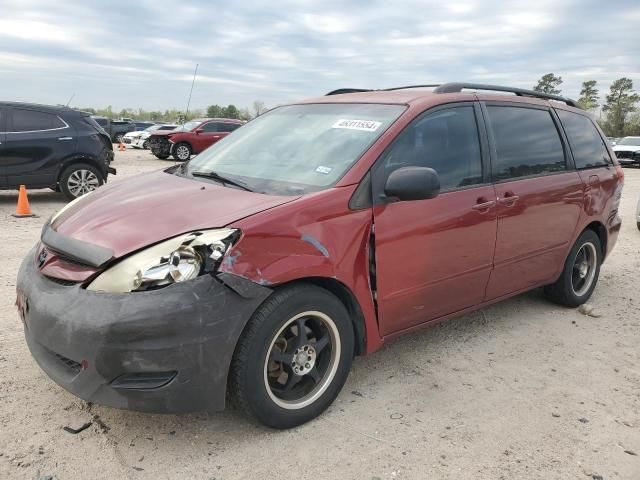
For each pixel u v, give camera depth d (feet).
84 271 8.96
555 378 12.48
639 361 13.61
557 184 14.97
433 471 9.05
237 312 8.74
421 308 11.87
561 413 11.02
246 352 8.98
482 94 13.79
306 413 10.03
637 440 10.23
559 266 15.92
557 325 15.66
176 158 70.49
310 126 12.64
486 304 13.82
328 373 10.35
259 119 14.46
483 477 8.97
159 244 8.75
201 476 8.63
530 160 14.44
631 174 77.97
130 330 8.19
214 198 10.19
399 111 11.89
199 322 8.42
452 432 10.16
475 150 12.91
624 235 30.14
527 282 14.84
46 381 11.12
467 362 13.03
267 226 9.17
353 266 10.25
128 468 8.73
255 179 11.23
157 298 8.31
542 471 9.20
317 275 9.66
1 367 11.57
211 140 72.08
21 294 9.87
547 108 15.74
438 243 11.73
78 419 9.92
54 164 33.01
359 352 11.07
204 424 9.98
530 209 14.02
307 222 9.66
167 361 8.36
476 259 12.76
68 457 8.89
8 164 31.76
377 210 10.62
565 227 15.53
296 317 9.55
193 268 8.57
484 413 10.85
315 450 9.42
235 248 8.82
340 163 10.92
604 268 22.53
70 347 8.52
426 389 11.66
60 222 10.64
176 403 8.59
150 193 10.96
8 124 31.86
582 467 9.36
